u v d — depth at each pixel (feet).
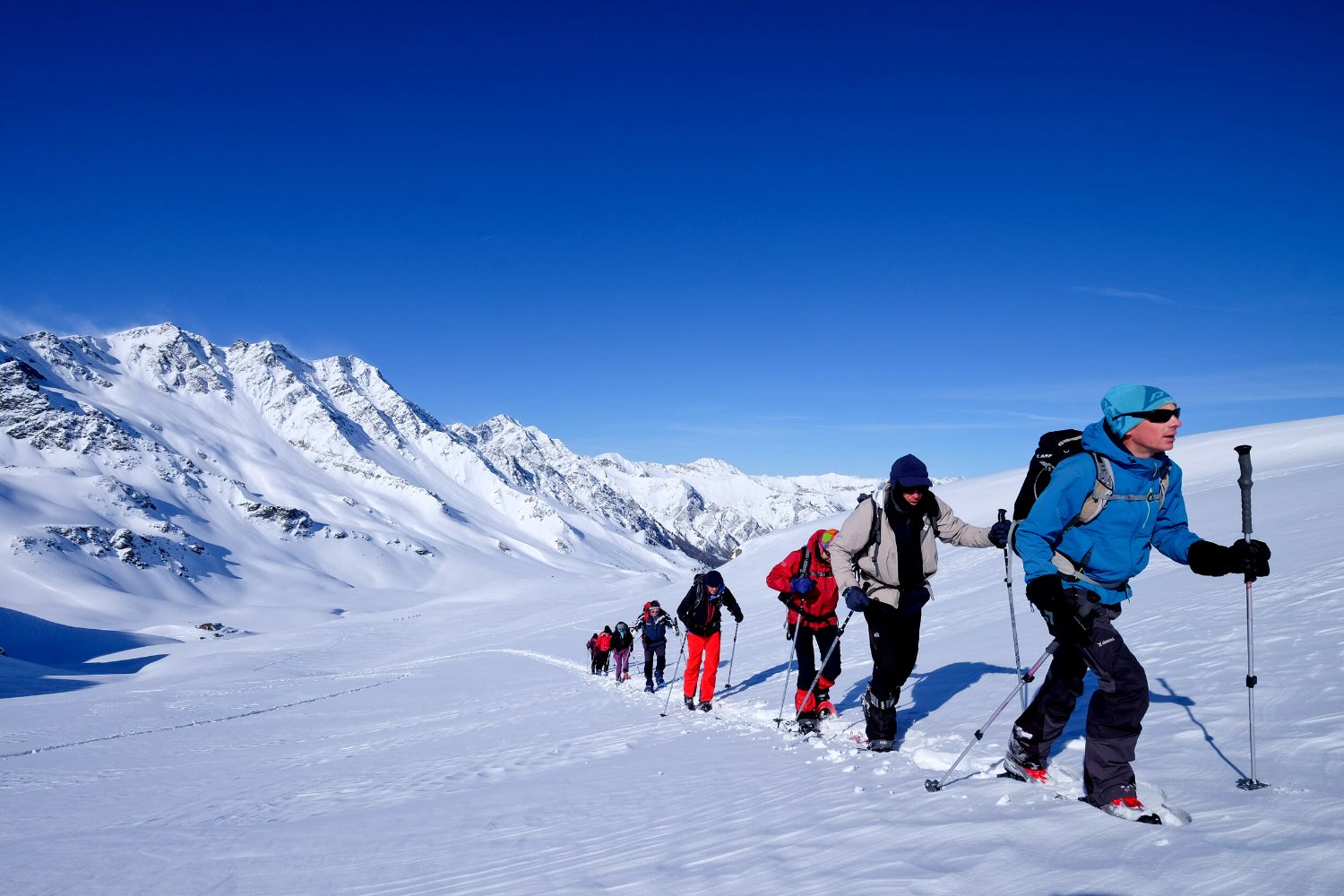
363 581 642.63
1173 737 13.64
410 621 312.09
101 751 57.00
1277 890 7.29
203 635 360.07
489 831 16.33
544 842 14.53
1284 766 11.18
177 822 23.52
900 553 17.28
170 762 47.26
